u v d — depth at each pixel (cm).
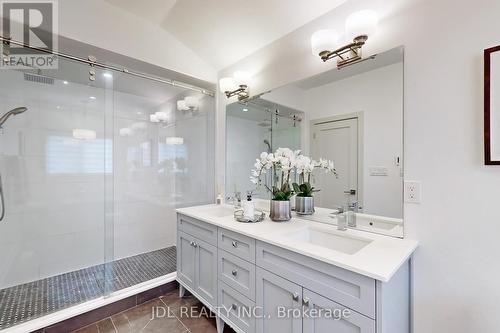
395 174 129
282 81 187
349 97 149
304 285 111
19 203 219
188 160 299
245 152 223
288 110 184
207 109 269
